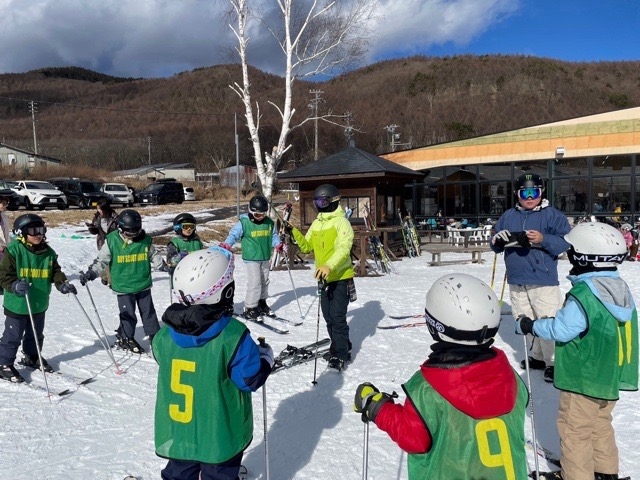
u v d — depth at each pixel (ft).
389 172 44.29
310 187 47.67
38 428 12.24
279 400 13.92
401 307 25.13
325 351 17.61
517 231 15.26
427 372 5.97
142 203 110.73
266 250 22.99
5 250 15.01
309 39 53.83
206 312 7.13
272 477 10.16
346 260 16.25
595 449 9.36
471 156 66.85
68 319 22.30
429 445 5.87
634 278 32.17
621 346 8.90
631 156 59.88
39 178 146.10
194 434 7.27
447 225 66.59
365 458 7.86
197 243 21.75
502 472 5.73
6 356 15.10
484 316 5.80
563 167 63.52
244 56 53.16
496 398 5.74
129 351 18.10
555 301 14.80
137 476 10.16
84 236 52.95
